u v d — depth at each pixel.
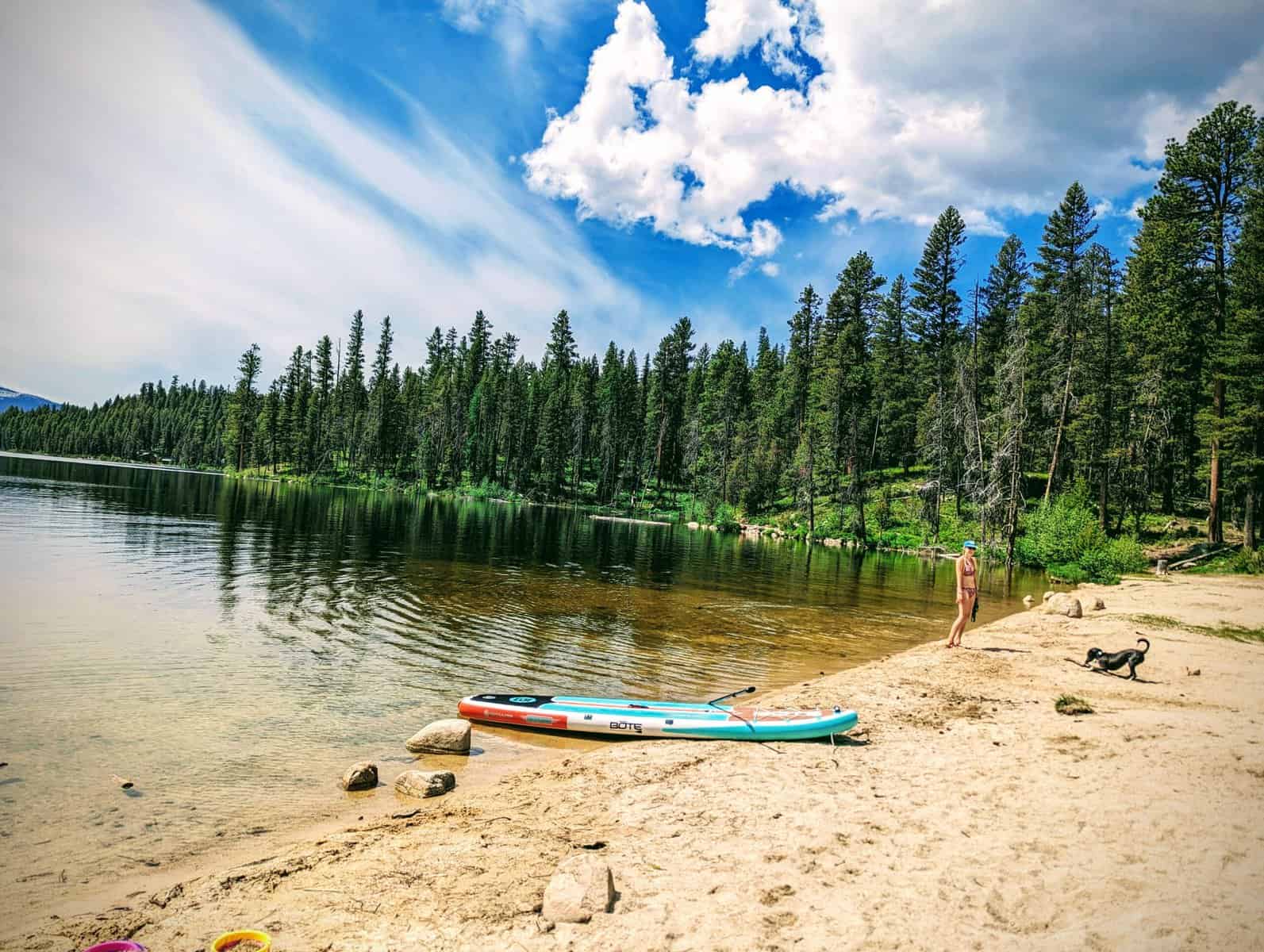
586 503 87.69
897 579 31.16
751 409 86.31
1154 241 43.72
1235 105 38.41
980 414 52.25
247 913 4.84
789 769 7.96
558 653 14.27
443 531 41.59
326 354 105.56
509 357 113.50
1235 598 23.28
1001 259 68.06
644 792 7.34
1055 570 33.41
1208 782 6.79
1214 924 4.14
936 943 4.13
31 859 5.73
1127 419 46.41
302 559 25.86
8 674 10.80
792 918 4.54
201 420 136.62
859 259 70.69
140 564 22.52
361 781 7.59
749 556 39.34
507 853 5.82
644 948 4.21
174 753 8.27
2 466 89.06
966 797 6.71
